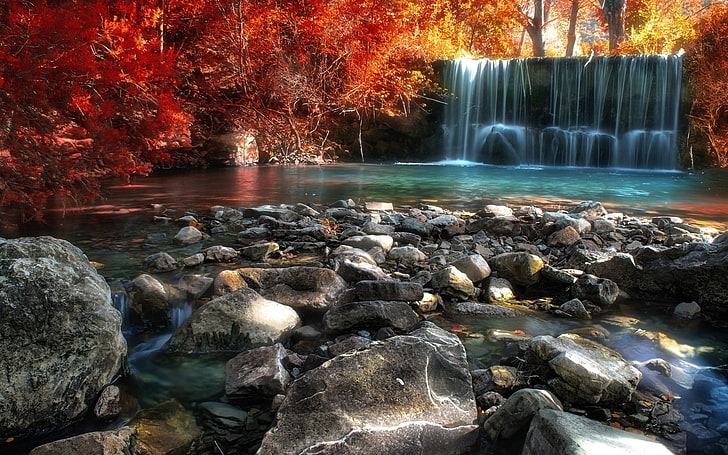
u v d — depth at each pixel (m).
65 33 6.36
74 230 6.26
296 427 2.39
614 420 2.66
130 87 8.02
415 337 3.04
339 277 4.31
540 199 9.63
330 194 9.69
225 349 3.44
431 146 18.08
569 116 17.67
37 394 2.58
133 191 9.38
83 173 7.05
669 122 16.64
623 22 23.81
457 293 4.41
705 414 2.73
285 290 4.13
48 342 2.65
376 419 2.46
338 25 14.65
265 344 3.46
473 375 3.04
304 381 2.66
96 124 6.96
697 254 4.55
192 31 13.20
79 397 2.68
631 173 14.74
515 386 2.91
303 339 3.54
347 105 16.61
